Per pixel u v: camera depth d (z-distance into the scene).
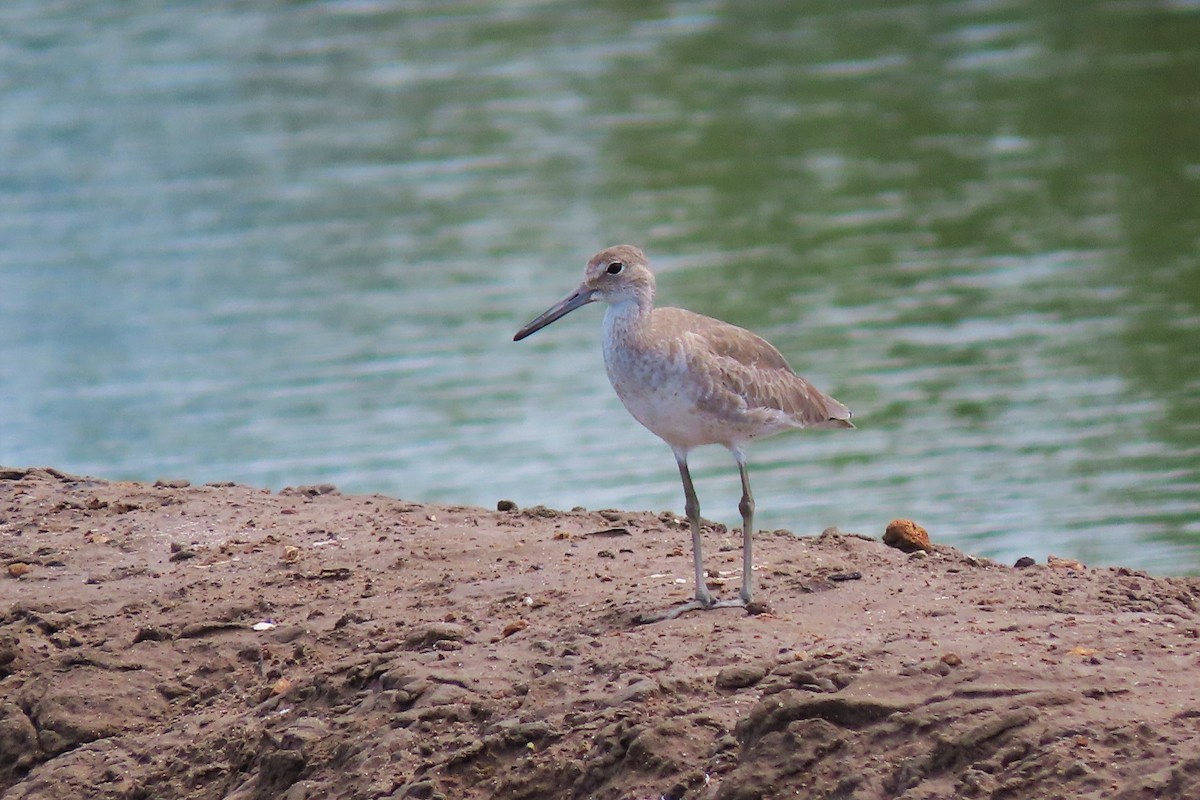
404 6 41.50
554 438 19.70
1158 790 7.41
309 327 23.89
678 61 35.56
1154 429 18.77
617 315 10.82
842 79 33.88
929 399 19.94
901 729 8.20
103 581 11.97
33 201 29.69
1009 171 28.52
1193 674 8.38
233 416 20.80
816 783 8.13
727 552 11.71
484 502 17.88
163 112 34.12
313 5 41.25
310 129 32.50
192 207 29.25
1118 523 16.41
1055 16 37.53
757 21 38.28
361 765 9.27
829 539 12.07
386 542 12.32
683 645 9.70
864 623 9.82
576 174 29.58
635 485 18.25
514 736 9.09
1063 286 23.47
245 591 11.58
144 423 20.66
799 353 21.47
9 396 21.73
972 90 32.62
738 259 25.03
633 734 8.74
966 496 17.31
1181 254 24.45
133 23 40.66
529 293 24.67
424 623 10.67
